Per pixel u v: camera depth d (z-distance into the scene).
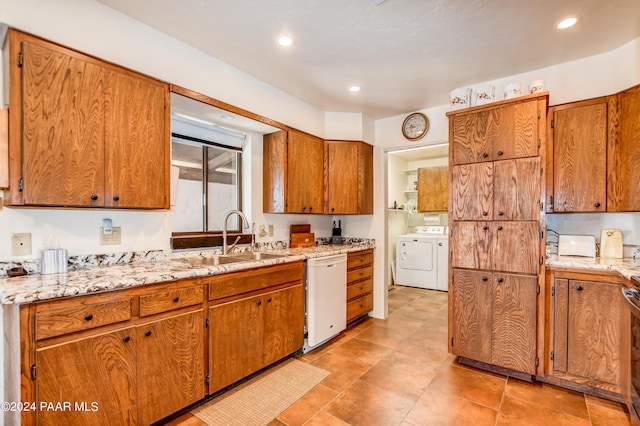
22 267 1.66
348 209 3.46
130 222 2.12
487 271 2.37
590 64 2.43
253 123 2.77
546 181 2.39
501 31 2.07
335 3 1.79
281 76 2.74
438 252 5.04
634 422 1.60
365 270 3.56
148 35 2.03
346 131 3.64
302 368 2.44
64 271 1.75
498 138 2.33
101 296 1.47
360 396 2.05
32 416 1.27
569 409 1.92
